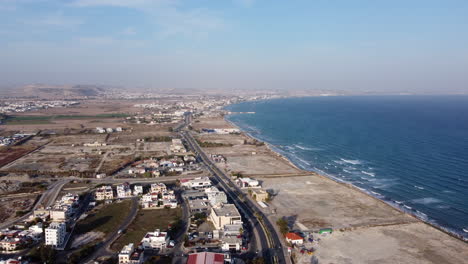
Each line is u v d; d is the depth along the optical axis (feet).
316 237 385.91
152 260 330.34
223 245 353.72
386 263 328.49
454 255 344.28
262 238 384.68
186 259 334.03
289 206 488.02
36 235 376.68
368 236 388.57
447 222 436.35
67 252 345.31
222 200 485.97
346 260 334.65
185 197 520.83
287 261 333.42
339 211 467.11
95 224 418.72
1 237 369.71
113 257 335.06
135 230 399.03
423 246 363.97
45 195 531.50
